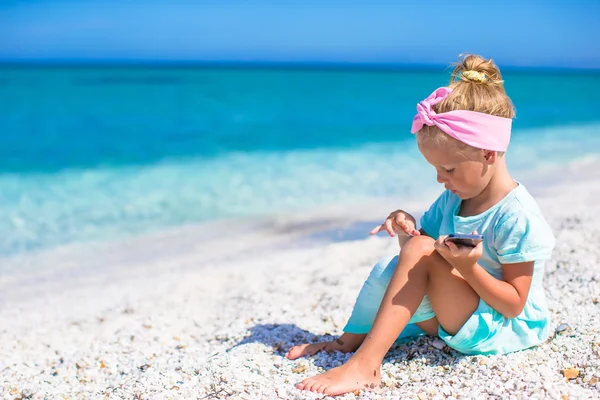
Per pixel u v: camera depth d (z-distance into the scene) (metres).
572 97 33.41
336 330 3.69
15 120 20.33
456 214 2.90
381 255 5.57
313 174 10.73
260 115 22.80
